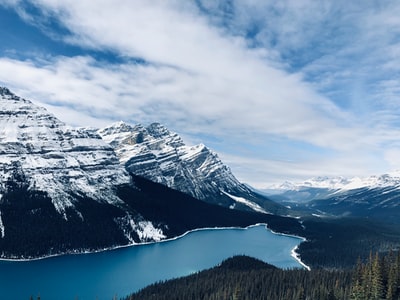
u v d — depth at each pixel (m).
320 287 197.12
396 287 173.50
